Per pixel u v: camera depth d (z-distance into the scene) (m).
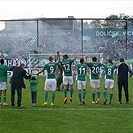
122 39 48.16
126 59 45.66
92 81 20.73
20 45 48.28
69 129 13.35
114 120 15.08
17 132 12.84
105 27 48.44
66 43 49.22
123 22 47.72
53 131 12.99
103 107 19.02
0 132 12.84
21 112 17.31
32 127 13.75
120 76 20.62
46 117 15.90
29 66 42.47
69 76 21.02
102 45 48.50
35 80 19.47
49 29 49.00
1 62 20.03
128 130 13.10
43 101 21.77
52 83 19.69
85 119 15.36
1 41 48.41
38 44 48.03
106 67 20.69
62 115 16.39
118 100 21.41
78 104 20.30
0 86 19.83
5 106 19.53
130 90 29.05
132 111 17.52
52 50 49.03
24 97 23.89
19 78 18.94
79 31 49.22
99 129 13.32
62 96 24.41
